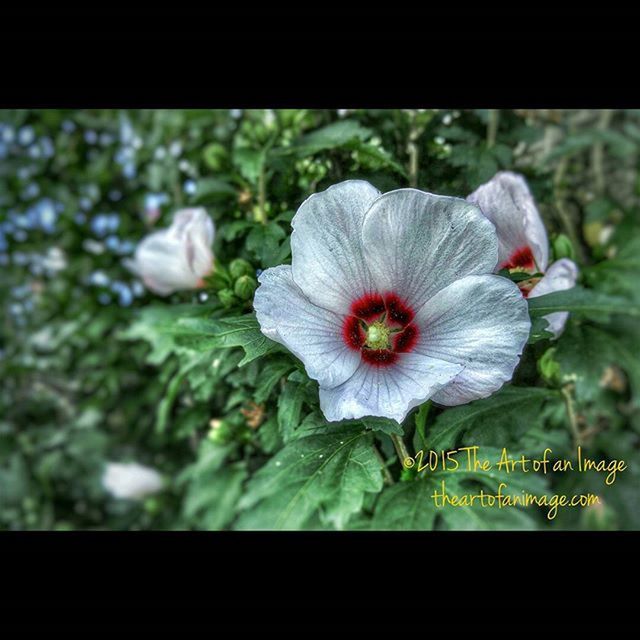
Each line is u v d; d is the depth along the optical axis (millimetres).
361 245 218
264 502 229
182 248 310
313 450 233
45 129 603
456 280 216
